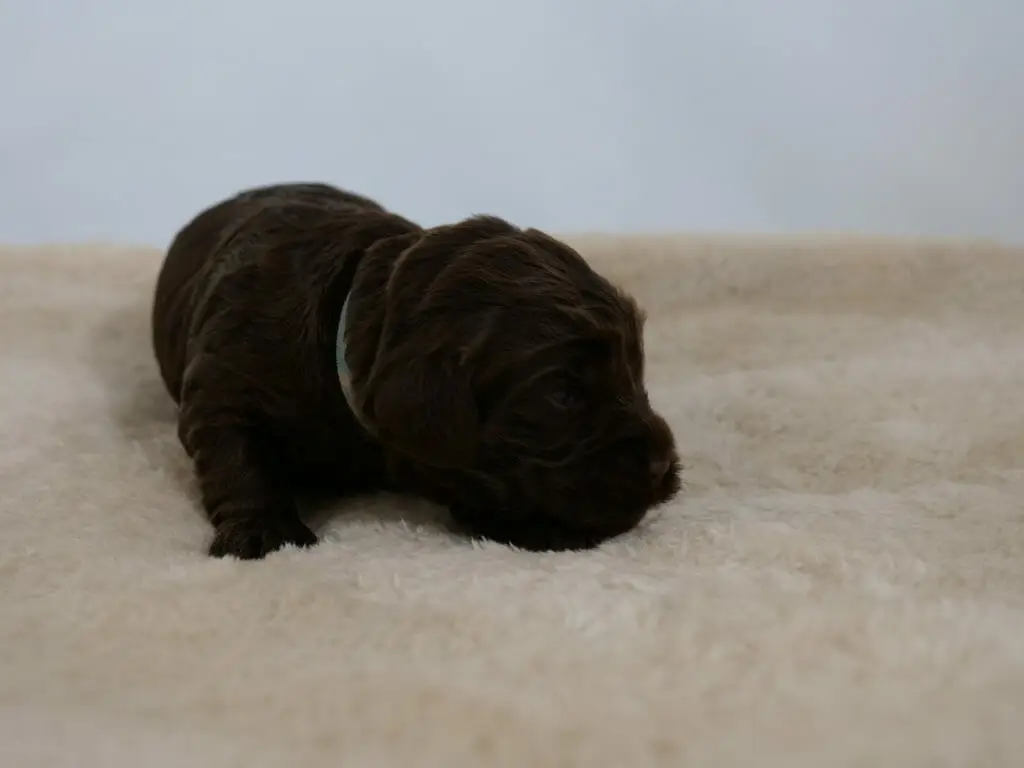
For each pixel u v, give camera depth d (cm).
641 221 82
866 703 35
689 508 48
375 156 79
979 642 38
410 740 34
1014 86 77
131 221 79
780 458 53
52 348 64
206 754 34
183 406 50
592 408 44
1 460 51
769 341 65
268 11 75
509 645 38
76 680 37
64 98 75
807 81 78
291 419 48
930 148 80
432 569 43
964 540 45
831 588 41
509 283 44
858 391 58
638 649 38
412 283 45
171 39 74
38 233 78
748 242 71
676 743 34
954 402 56
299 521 48
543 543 45
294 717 35
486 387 44
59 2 72
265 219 52
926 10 76
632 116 79
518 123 79
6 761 33
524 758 33
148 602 41
